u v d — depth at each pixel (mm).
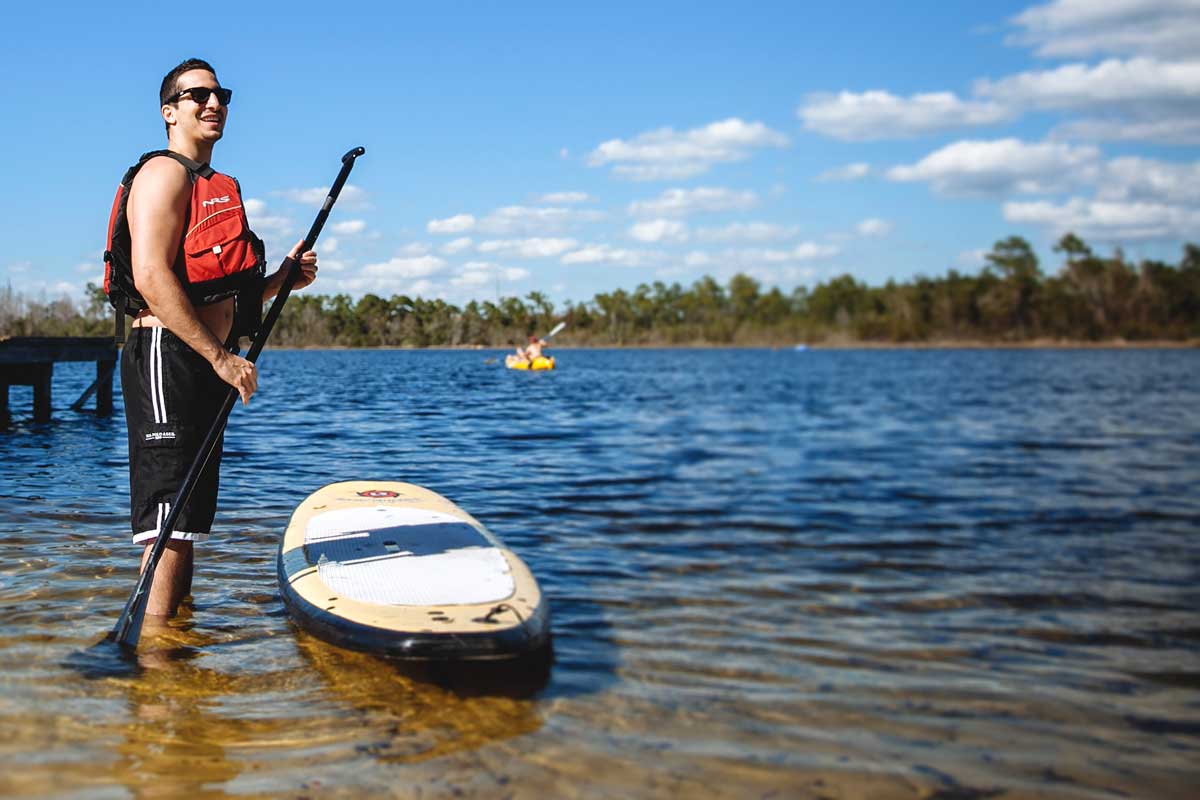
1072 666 3465
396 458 7691
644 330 128000
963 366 53375
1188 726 2863
